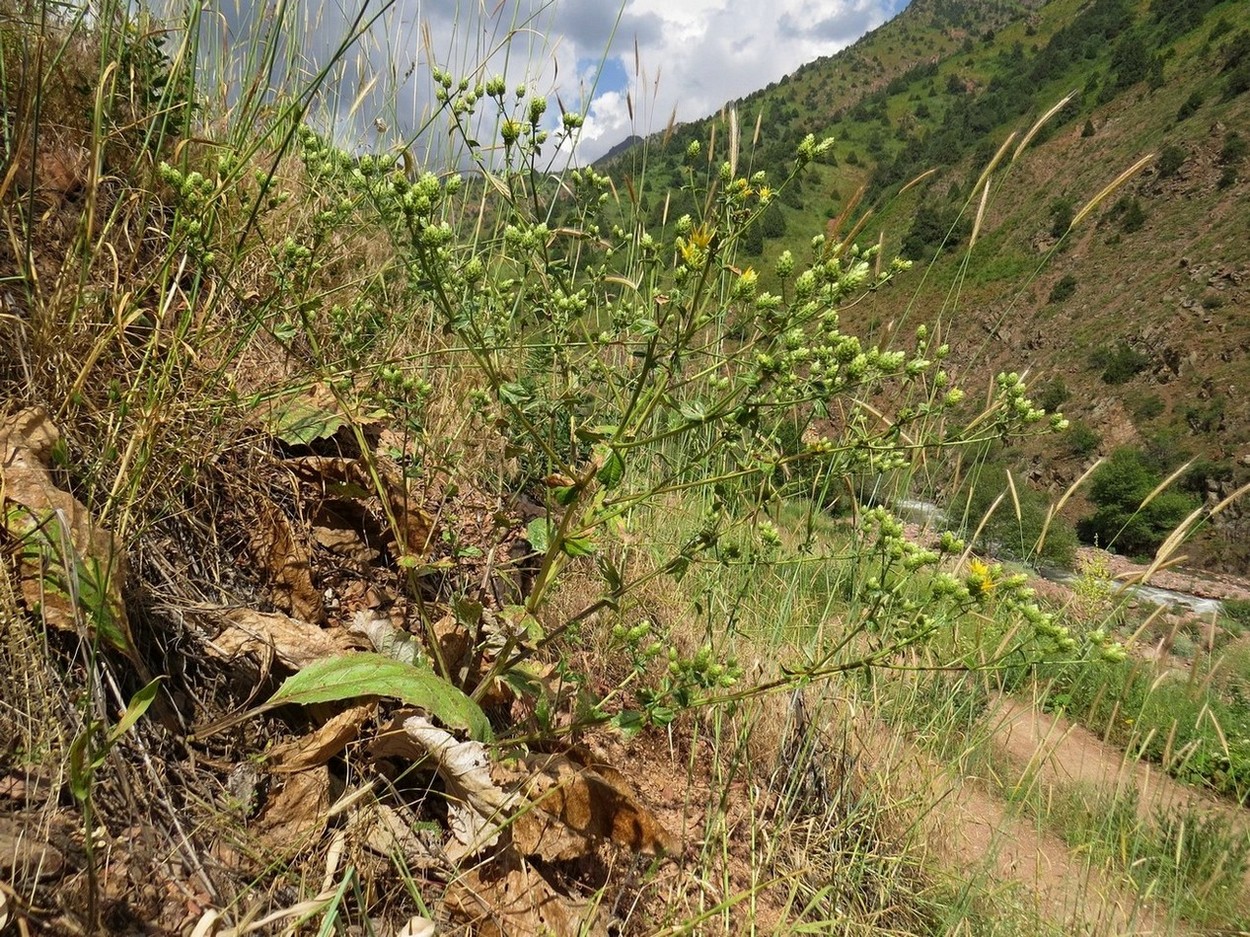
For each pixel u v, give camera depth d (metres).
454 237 2.02
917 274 42.53
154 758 1.22
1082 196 79.31
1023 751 4.56
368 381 2.03
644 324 1.29
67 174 1.95
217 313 1.99
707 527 1.57
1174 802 4.48
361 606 1.85
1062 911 2.74
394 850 1.24
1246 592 31.20
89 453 1.50
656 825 1.72
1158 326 58.22
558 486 1.64
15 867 0.92
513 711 1.93
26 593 1.19
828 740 2.50
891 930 2.00
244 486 1.80
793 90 192.38
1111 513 42.44
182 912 1.04
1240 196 63.66
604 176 2.01
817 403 1.41
